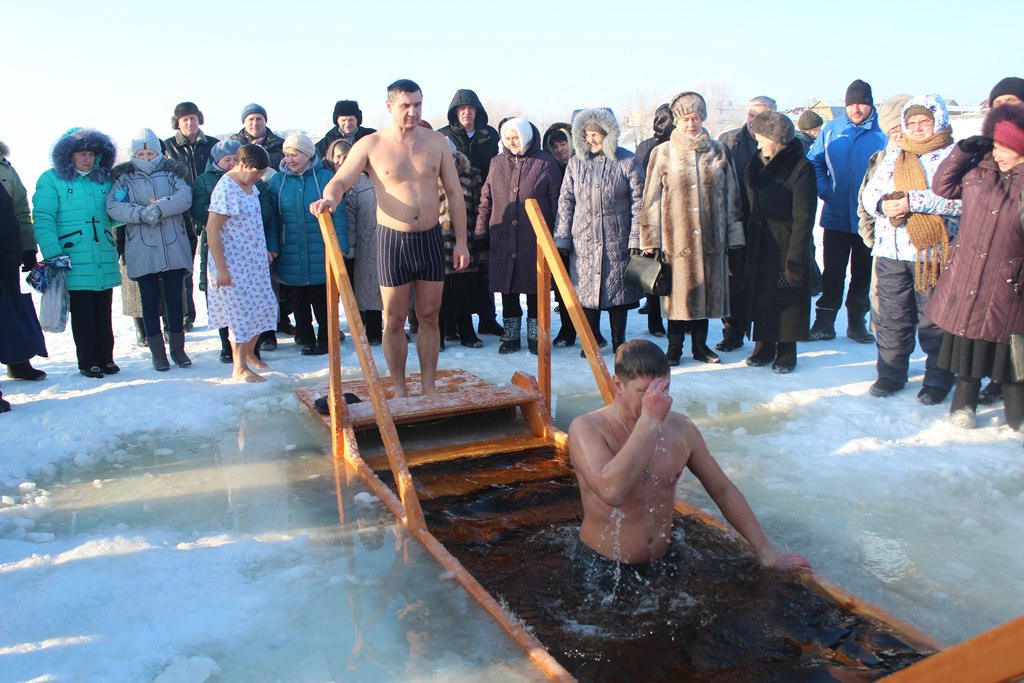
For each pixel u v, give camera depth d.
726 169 6.89
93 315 7.07
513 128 7.39
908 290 5.96
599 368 4.82
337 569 3.69
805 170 6.57
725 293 7.01
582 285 7.34
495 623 3.19
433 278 5.57
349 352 7.95
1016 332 5.03
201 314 10.46
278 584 3.56
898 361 6.10
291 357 7.85
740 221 6.97
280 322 8.98
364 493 4.56
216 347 8.35
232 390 6.66
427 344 5.75
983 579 3.53
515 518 4.21
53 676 2.93
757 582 3.35
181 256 7.18
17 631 3.23
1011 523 4.05
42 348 6.83
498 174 7.57
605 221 7.20
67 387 6.82
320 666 2.96
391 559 3.78
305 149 7.56
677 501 4.14
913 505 4.28
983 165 5.11
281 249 7.72
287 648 3.08
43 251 6.75
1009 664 1.80
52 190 6.77
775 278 6.72
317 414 5.71
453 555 3.80
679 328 7.23
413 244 5.45
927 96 5.75
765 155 6.74
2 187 6.21
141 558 3.83
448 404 5.44
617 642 3.02
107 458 5.32
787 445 5.18
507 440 5.42
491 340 8.53
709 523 3.86
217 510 4.44
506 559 3.73
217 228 6.57
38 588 3.57
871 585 3.49
